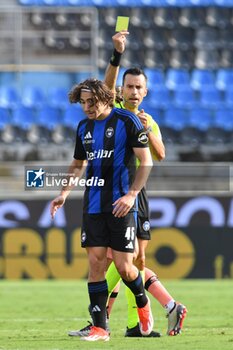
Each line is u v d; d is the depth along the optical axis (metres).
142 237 21.09
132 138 18.95
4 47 67.00
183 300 35.50
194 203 49.00
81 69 68.06
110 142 18.97
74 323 26.56
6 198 48.84
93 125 19.28
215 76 72.44
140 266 21.22
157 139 21.28
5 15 67.06
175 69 72.31
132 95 21.12
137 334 21.00
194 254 48.84
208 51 72.88
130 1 72.44
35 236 48.62
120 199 18.64
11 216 48.78
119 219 18.83
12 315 29.83
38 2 71.19
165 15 72.94
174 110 69.75
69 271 48.50
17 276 48.59
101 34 71.19
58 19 67.94
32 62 67.56
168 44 72.62
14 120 68.44
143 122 20.98
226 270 48.84
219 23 73.25
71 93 19.27
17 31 67.12
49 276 48.56
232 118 69.88
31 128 67.44
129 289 20.92
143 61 72.25
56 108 68.94
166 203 49.03
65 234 48.53
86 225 19.14
